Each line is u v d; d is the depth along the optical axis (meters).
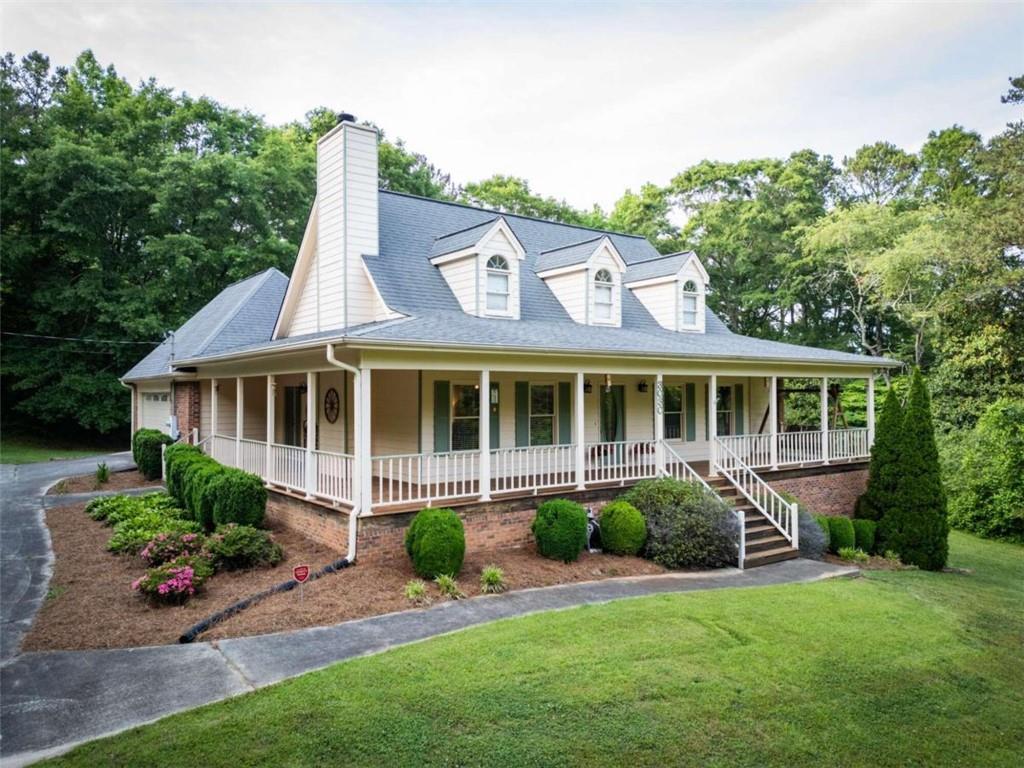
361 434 9.55
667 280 17.61
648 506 11.47
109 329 29.91
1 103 30.25
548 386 14.52
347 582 8.77
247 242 32.22
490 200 42.31
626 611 7.95
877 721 5.69
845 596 9.36
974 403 22.41
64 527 12.55
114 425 30.05
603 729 5.14
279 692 5.56
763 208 35.28
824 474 16.08
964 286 22.86
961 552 16.41
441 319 11.94
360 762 4.57
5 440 30.30
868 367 17.17
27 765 4.51
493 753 4.73
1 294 29.86
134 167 30.09
